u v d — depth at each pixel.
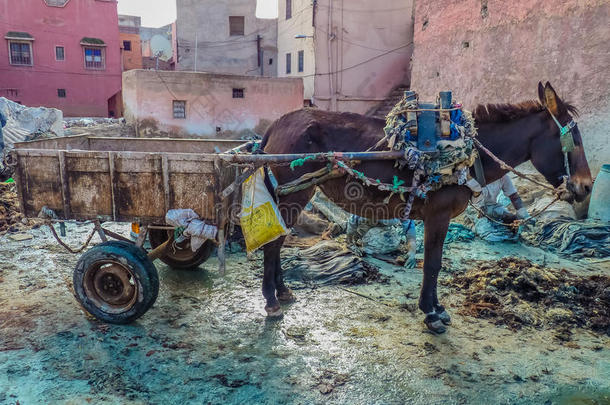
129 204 4.12
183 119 21.48
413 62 16.94
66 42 31.75
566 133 4.02
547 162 4.20
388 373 3.62
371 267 5.70
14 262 5.75
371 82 25.83
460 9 13.70
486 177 4.21
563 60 9.73
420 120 3.84
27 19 30.56
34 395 3.25
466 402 3.30
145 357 3.76
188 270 5.61
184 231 4.10
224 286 5.20
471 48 13.23
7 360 3.65
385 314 4.60
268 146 4.39
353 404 3.25
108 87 33.38
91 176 4.14
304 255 5.97
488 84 12.44
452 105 3.95
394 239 6.29
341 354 3.87
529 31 10.78
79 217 4.25
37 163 4.23
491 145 4.16
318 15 24.48
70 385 3.37
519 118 4.21
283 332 4.21
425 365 3.73
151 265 4.11
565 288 4.92
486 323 4.45
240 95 22.22
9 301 4.67
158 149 6.20
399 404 3.27
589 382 3.55
